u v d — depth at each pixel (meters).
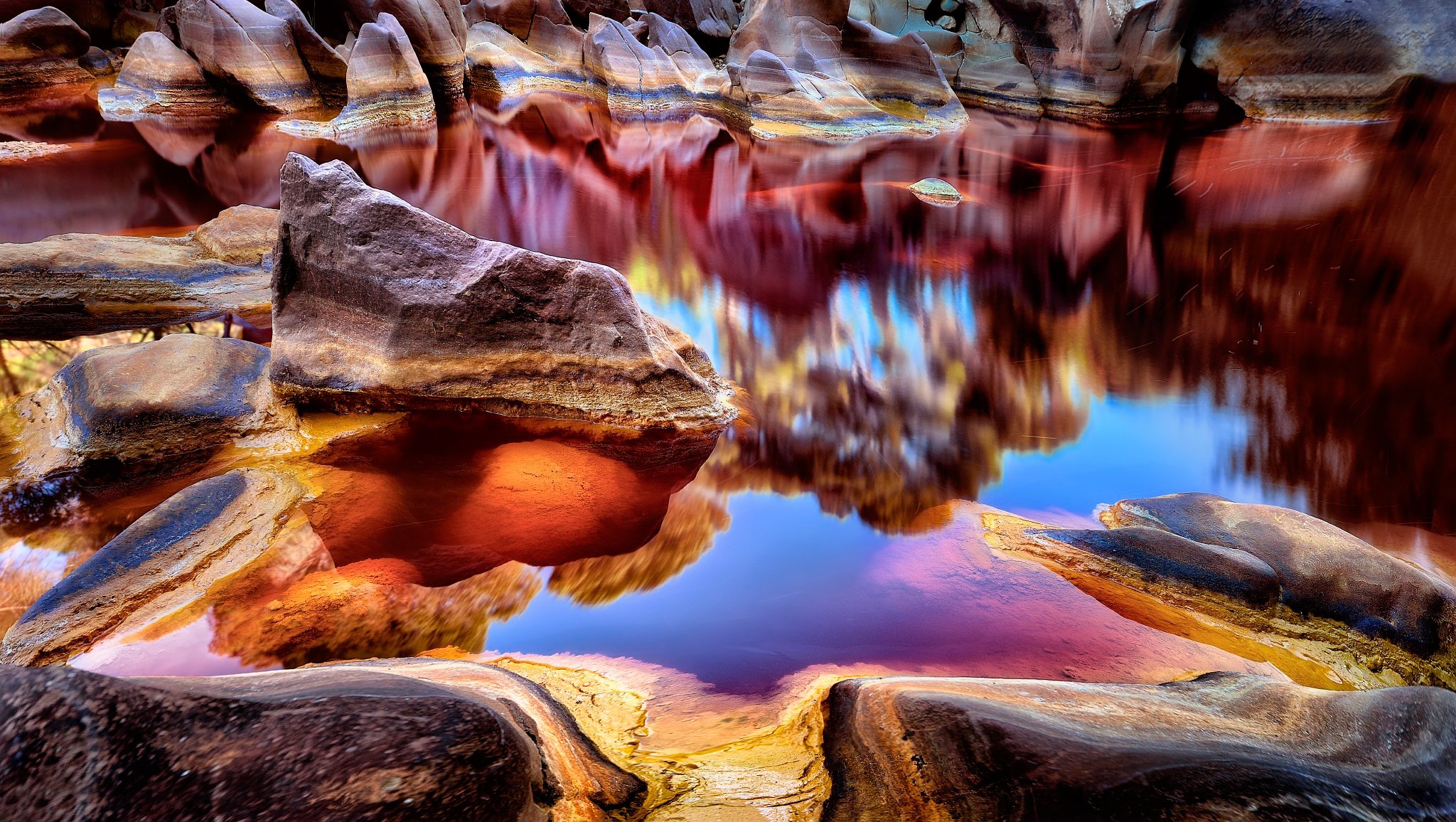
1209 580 3.14
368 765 1.45
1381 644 2.86
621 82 14.74
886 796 1.84
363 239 4.52
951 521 3.79
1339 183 10.12
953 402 5.14
